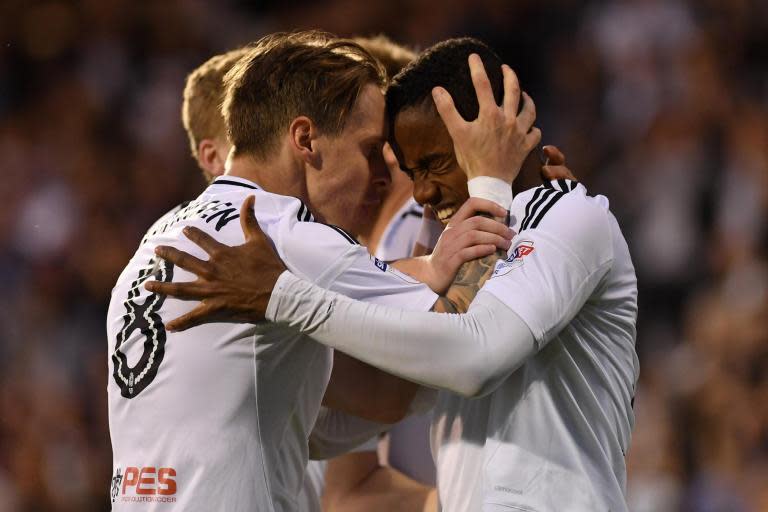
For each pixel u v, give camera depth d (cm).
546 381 912
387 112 998
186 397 881
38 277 3073
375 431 1130
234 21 3503
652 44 2941
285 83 973
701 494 2134
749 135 2705
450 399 967
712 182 2623
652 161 2720
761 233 2517
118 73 3381
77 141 3297
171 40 3425
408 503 1184
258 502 880
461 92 968
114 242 3094
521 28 3111
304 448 960
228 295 869
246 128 985
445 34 3161
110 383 924
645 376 2375
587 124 2927
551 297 870
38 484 2680
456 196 985
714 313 2389
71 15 3456
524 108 977
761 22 2933
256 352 890
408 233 1229
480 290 893
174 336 893
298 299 866
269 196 936
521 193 954
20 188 3241
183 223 930
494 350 852
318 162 977
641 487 2164
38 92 3406
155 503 870
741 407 2186
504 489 894
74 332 2962
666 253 2552
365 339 859
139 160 3225
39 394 2825
